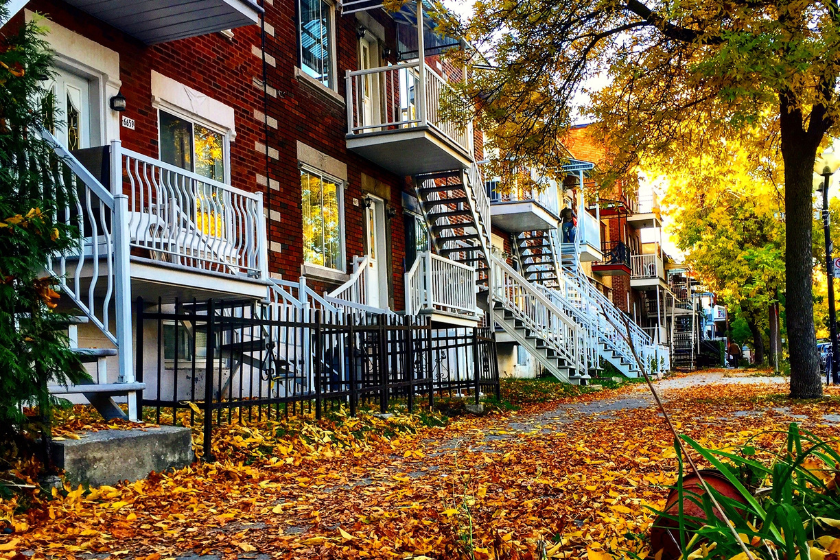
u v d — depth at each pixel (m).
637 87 15.22
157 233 8.81
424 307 17.00
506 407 13.98
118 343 7.61
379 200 17.86
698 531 2.47
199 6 10.05
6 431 5.70
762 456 6.17
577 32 14.56
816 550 2.49
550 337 22.56
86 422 7.02
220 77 12.52
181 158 11.60
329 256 15.66
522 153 15.74
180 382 11.24
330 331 10.13
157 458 6.56
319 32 15.83
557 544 4.02
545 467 7.04
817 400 13.81
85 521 5.07
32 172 6.18
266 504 5.73
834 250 30.48
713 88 13.25
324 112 15.59
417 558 3.99
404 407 11.70
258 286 10.42
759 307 39.09
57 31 9.45
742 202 30.50
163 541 4.66
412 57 19.69
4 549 4.18
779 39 11.27
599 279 42.56
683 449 2.46
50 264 7.77
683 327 56.12
